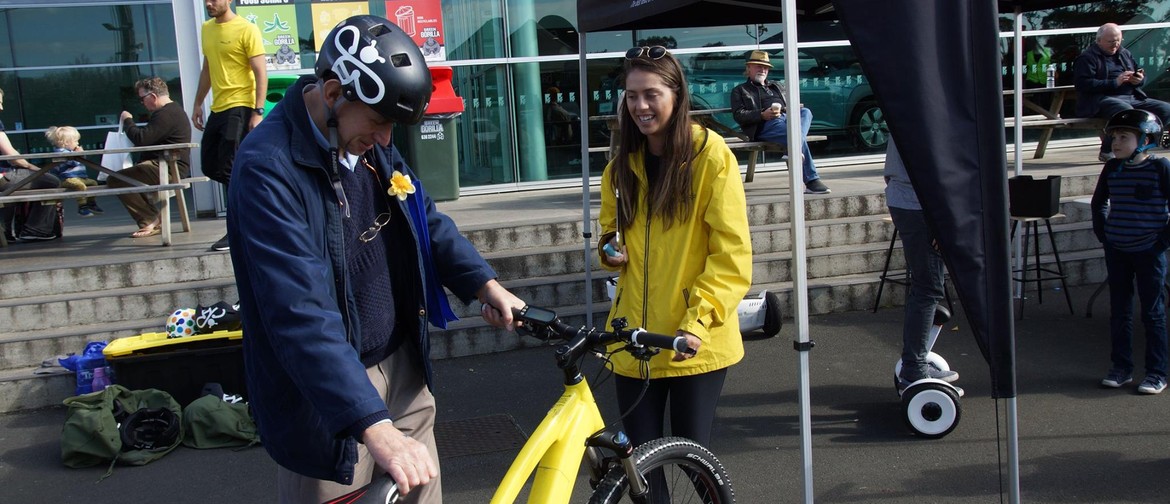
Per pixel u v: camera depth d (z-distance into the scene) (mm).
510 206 8180
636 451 2631
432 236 2613
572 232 7105
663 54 2852
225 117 6426
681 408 2979
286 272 1996
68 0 9750
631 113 2887
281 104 2219
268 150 2088
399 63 2059
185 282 6309
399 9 8812
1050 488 3787
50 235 7488
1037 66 10453
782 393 5109
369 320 2391
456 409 5148
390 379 2510
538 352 6121
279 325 1978
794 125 3066
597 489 2502
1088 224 7445
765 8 5418
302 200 2104
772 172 9695
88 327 5840
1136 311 6359
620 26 5809
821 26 9859
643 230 3012
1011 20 10250
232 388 5199
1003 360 2963
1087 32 10484
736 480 4047
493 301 2564
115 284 6172
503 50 9188
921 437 4391
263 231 2021
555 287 6512
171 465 4547
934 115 2818
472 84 9172
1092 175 8109
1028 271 7020
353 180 2320
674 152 2869
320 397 1940
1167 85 10805
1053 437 4316
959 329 6152
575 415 2500
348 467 2260
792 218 3119
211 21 6426
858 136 10148
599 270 6777
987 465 4051
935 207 2855
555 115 9422
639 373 2957
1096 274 7172
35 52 9781
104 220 8789
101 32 9891
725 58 9648
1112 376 4922
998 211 2861
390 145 2447
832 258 6961
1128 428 4375
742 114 8383
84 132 10016
